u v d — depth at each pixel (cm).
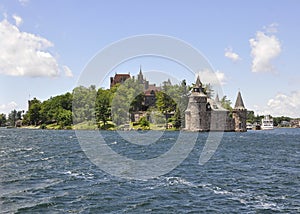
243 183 4019
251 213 2838
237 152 7794
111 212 2848
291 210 2927
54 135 14275
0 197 3256
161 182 4019
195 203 3125
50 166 5188
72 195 3353
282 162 6047
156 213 2834
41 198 3234
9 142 10481
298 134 18750
